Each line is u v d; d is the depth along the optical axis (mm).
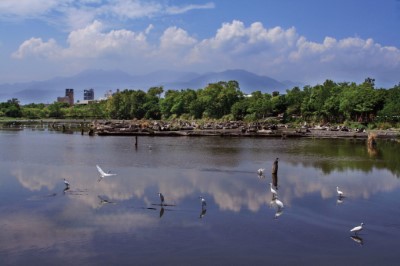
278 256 28984
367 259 28781
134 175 56562
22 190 47000
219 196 44750
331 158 77312
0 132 156625
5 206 40094
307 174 59250
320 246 30938
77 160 71875
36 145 100750
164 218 36656
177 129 150500
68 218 36438
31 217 36688
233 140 118875
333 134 133375
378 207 41562
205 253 29234
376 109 167750
